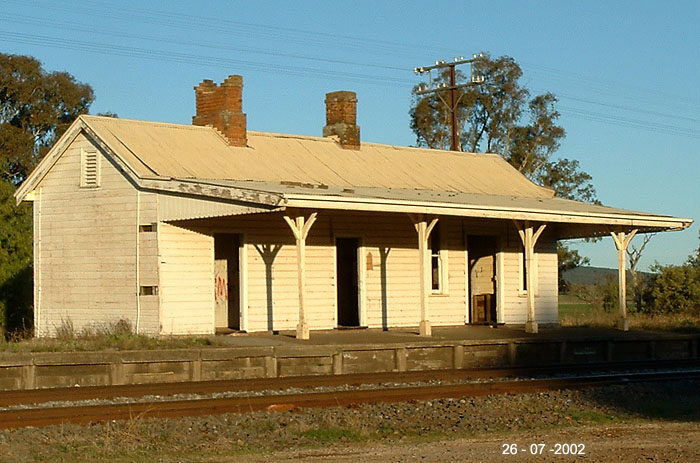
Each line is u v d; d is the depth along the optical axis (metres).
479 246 29.86
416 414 13.45
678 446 11.31
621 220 26.91
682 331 29.30
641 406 14.97
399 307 26.88
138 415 12.35
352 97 28.89
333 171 26.59
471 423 12.93
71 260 24.48
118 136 24.14
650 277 44.81
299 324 21.73
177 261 22.84
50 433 11.24
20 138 46.97
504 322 28.92
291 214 21.67
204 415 12.77
